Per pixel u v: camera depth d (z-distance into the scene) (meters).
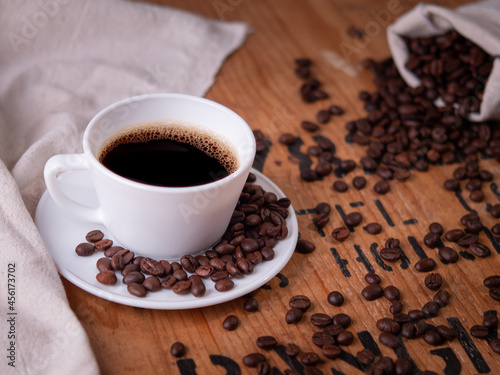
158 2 0.66
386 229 0.50
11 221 0.42
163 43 0.60
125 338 0.41
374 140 0.57
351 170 0.54
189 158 0.44
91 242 0.44
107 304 0.43
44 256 0.41
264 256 0.43
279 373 0.41
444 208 0.52
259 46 0.64
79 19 0.58
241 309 0.44
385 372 0.41
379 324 0.43
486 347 0.43
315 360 0.41
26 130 0.52
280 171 0.53
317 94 0.60
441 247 0.49
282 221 0.46
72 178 0.46
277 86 0.61
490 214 0.52
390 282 0.46
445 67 0.57
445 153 0.56
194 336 0.42
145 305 0.40
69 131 0.50
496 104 0.55
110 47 0.59
